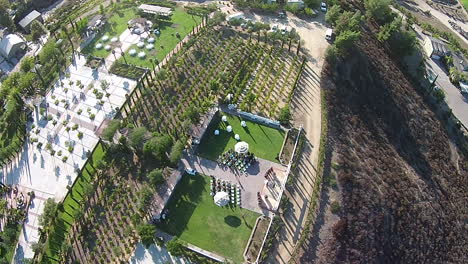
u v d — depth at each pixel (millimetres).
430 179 79500
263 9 113688
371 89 92125
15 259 65500
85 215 68562
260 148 77312
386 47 108188
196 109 79938
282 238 64375
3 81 96625
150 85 89875
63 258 63312
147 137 76062
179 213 67875
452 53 112562
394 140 84562
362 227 65750
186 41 103625
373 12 113500
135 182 72625
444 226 72625
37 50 110000
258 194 68375
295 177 72188
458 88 105250
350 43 94000
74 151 79375
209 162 75188
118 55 101062
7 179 77125
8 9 126688
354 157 75812
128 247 64000
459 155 88938
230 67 94688
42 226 68250
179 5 118062
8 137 85000
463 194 80250
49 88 93438
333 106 84750
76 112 87062
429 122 91562
